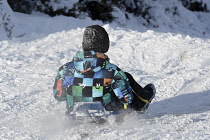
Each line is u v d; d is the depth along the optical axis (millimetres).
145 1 55750
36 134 12336
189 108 15391
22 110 16250
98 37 11664
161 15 55188
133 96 12234
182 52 25500
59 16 40469
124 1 54406
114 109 11930
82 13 44000
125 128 12031
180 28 55281
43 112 15516
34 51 27562
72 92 11844
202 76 19766
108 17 46906
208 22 60062
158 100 17344
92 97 11734
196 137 10305
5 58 25266
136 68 24172
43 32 35094
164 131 11398
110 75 11617
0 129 13422
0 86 20188
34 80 21281
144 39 28781
